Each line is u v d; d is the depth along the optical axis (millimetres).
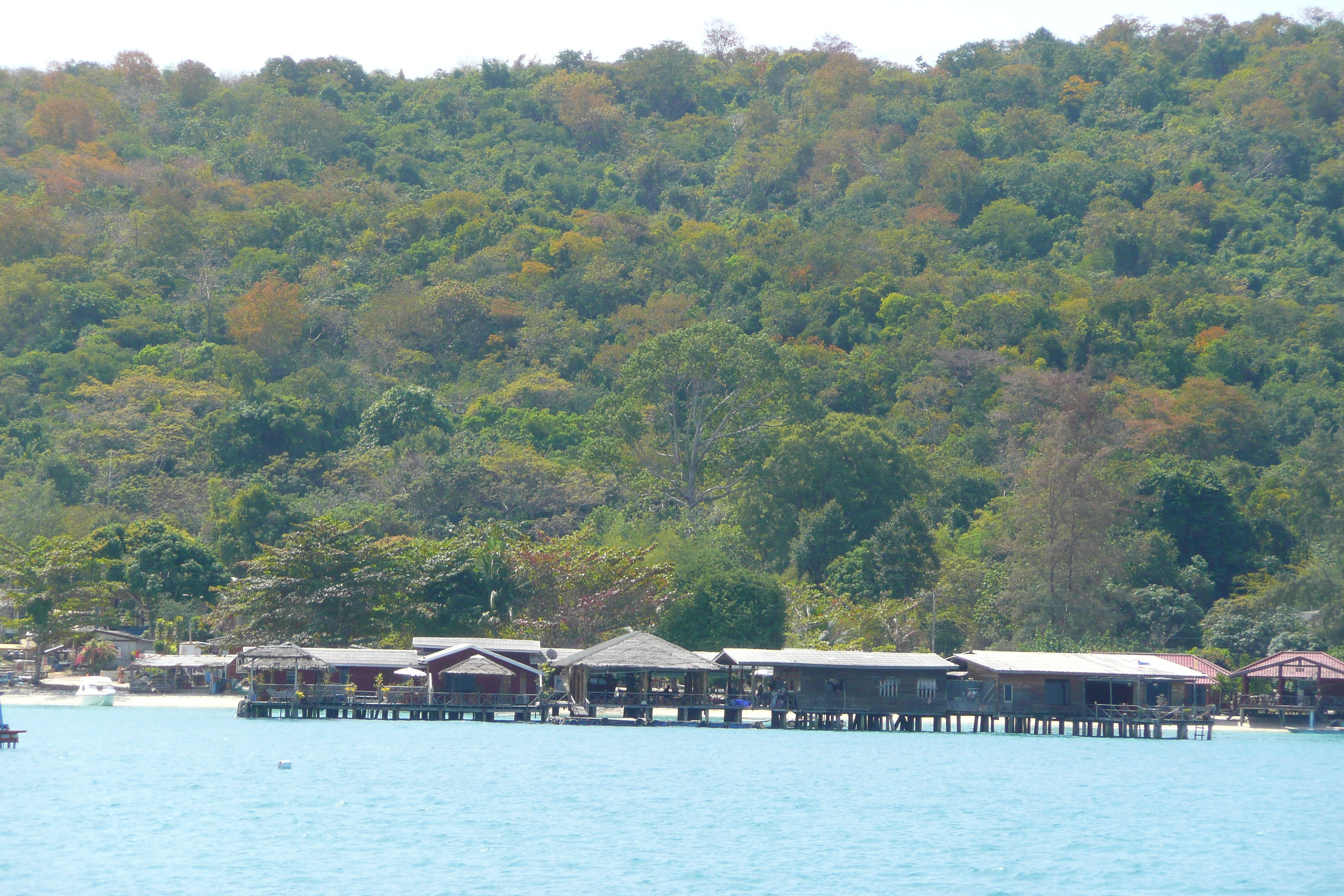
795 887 131625
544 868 137000
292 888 127188
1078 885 135250
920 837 157875
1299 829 167750
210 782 187625
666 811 170750
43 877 130625
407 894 125938
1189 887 135750
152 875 131875
